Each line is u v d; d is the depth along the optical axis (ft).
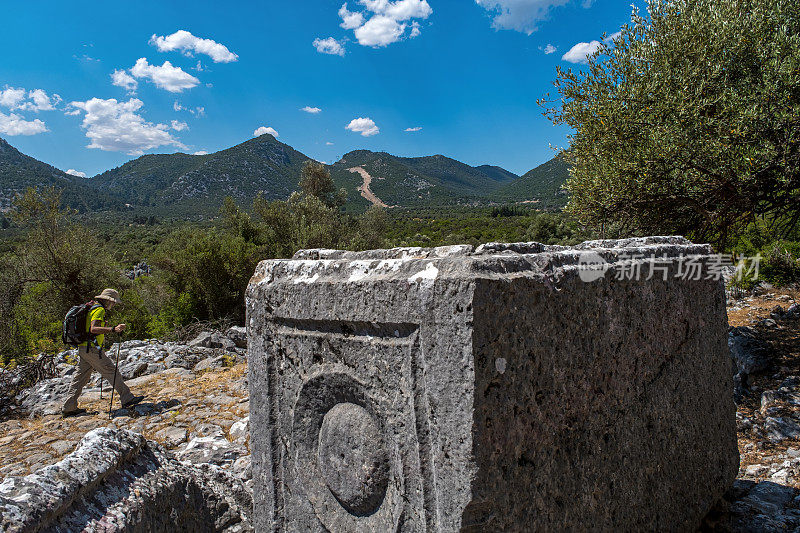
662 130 17.88
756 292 28.14
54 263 39.55
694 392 9.23
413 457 5.88
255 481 7.98
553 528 6.07
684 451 8.82
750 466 11.94
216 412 16.63
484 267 5.41
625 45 20.33
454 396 5.24
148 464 7.80
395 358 6.03
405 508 6.05
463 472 5.18
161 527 7.10
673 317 8.75
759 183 17.08
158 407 17.29
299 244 64.64
